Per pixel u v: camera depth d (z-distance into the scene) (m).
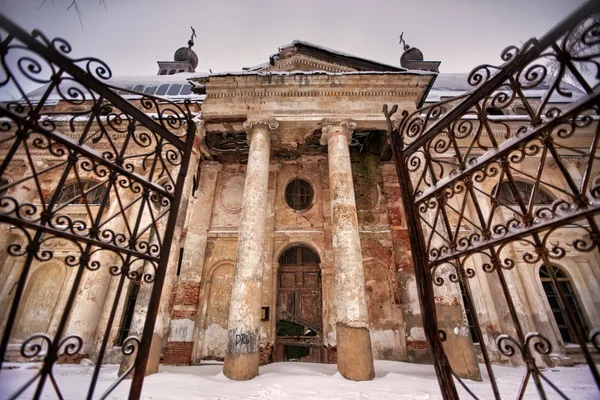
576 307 8.98
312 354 8.95
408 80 8.81
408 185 2.75
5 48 1.69
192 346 8.64
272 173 11.55
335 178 7.71
